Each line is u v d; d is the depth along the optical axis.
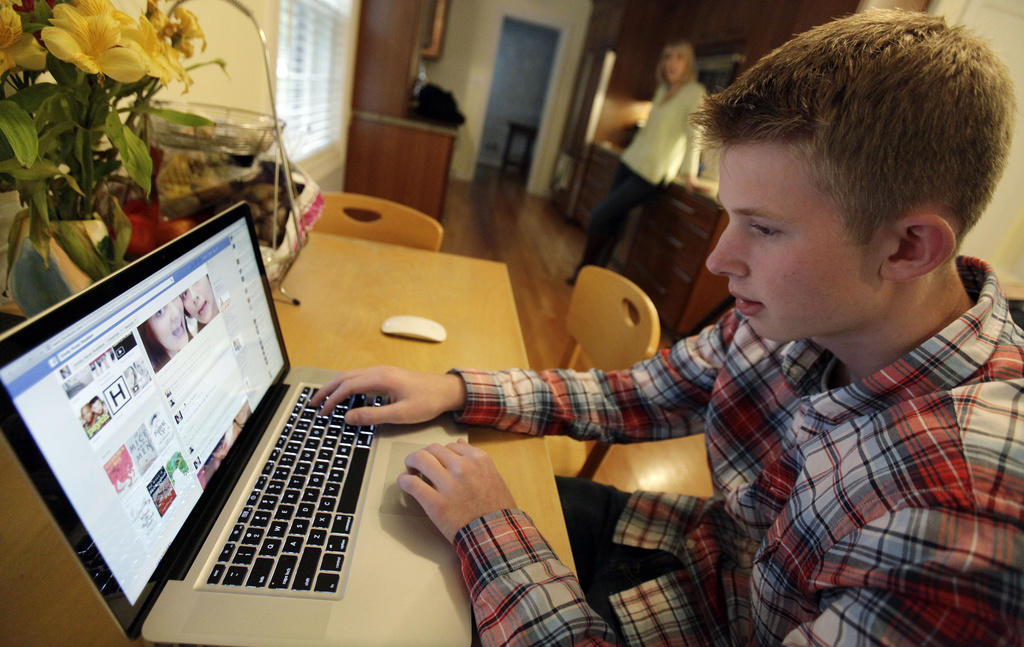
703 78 3.89
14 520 0.49
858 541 0.44
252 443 0.60
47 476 0.32
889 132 0.40
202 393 0.52
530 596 0.46
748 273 0.51
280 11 1.83
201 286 0.54
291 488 0.55
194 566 0.45
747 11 3.28
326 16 2.53
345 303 0.99
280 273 0.94
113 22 0.51
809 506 0.53
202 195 0.85
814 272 0.46
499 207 5.77
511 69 8.73
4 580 0.44
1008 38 1.66
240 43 1.53
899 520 0.41
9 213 0.71
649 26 4.84
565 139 6.48
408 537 0.52
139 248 0.77
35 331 0.32
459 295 1.11
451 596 0.48
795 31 2.68
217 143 0.82
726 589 0.69
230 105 1.52
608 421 0.83
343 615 0.44
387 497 0.56
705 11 4.00
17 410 0.30
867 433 0.50
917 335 0.51
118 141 0.56
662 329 3.13
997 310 0.51
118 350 0.40
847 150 0.41
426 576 0.49
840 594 0.45
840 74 0.41
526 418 0.73
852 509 0.48
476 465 0.57
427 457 0.57
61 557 0.47
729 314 0.84
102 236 0.62
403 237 1.58
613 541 0.81
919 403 0.47
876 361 0.54
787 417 0.72
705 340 0.85
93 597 0.44
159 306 0.46
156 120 0.79
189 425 0.50
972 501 0.38
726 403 0.78
